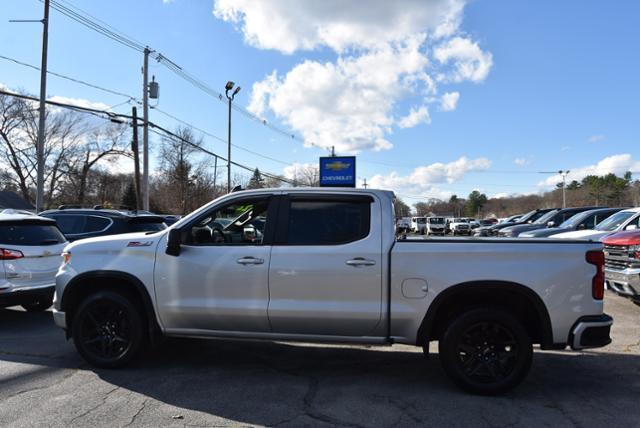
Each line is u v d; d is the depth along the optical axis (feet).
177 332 16.39
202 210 16.56
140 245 16.75
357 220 15.53
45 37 57.31
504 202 418.92
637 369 17.31
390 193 15.71
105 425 12.34
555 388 15.34
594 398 14.47
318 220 15.75
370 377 16.44
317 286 15.21
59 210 33.83
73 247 17.53
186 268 16.11
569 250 14.51
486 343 14.79
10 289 23.02
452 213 432.25
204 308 15.93
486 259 14.58
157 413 13.15
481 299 15.25
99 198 188.65
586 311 14.37
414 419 12.89
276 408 13.61
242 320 15.78
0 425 12.28
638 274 25.11
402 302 14.87
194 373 16.70
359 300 15.02
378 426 12.46
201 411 13.34
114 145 166.71
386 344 15.17
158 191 193.26
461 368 14.69
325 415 13.14
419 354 19.34
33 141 149.89
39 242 24.82
